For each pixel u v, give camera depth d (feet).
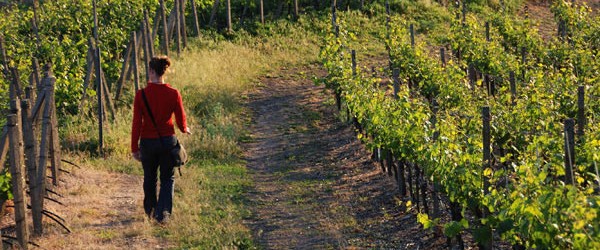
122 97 61.77
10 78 53.88
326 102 63.98
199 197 38.47
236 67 75.92
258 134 56.70
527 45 71.20
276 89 71.67
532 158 28.27
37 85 42.80
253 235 33.45
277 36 88.22
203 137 52.31
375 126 41.93
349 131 55.06
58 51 58.23
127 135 51.19
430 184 37.60
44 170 32.96
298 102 66.03
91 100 58.90
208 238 31.81
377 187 40.98
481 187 28.09
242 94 69.10
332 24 70.59
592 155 30.01
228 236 32.07
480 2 104.99
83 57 63.67
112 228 33.12
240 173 45.62
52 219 33.22
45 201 36.47
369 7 97.71
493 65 60.34
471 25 68.54
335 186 42.14
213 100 62.75
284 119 60.70
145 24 61.72
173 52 80.02
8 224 33.27
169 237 31.73
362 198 39.06
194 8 85.51
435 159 31.01
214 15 91.20
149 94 31.76
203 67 73.05
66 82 52.65
